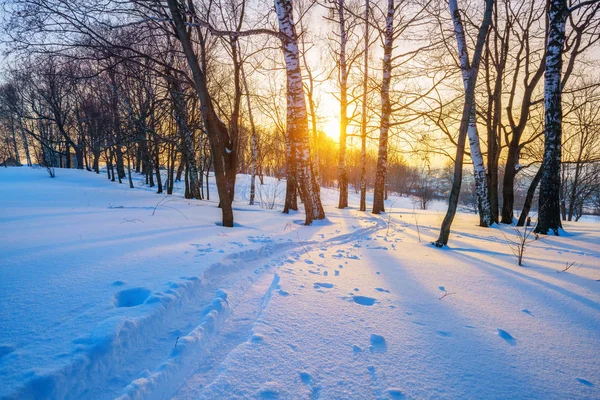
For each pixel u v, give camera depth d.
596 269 4.03
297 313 2.53
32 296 2.35
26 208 6.75
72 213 6.27
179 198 13.07
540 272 3.88
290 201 9.88
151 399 1.61
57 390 1.49
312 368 1.83
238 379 1.70
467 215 14.30
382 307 2.72
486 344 2.15
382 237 6.37
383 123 11.48
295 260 4.24
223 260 3.63
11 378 1.45
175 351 1.90
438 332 2.30
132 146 16.19
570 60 9.03
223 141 10.18
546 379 1.79
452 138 10.93
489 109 10.73
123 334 1.90
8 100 18.03
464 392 1.66
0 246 3.48
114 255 3.44
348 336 2.21
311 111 14.65
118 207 8.15
